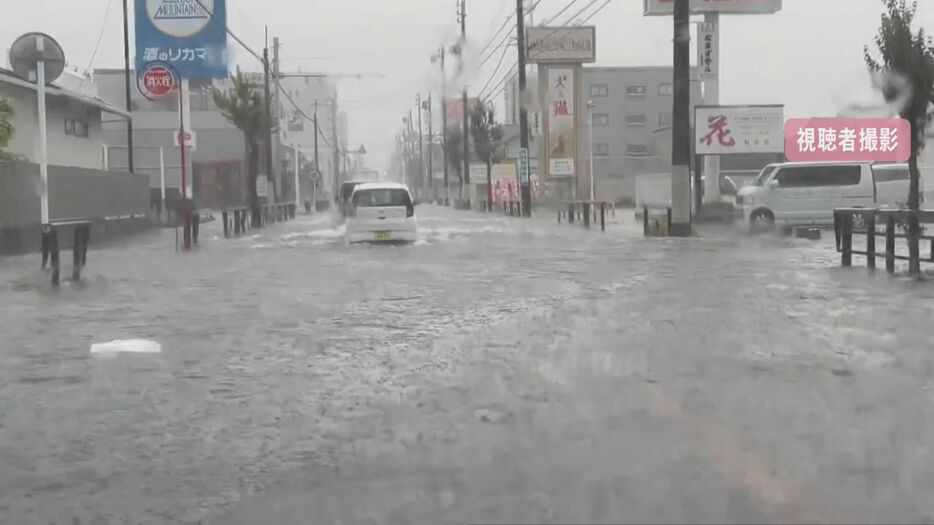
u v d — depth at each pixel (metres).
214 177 60.69
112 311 12.35
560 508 4.91
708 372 8.06
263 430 6.56
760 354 8.81
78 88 33.50
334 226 37.31
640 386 7.59
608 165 75.06
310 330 10.67
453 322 11.09
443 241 25.55
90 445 6.27
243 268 18.09
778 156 35.62
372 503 5.07
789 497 5.00
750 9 33.19
